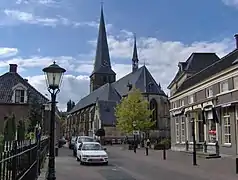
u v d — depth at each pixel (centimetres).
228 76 2927
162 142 5250
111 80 10919
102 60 11006
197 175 1844
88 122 9412
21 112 4331
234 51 3366
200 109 3481
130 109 6062
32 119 3553
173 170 2103
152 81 8269
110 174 1891
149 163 2619
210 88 3309
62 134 12344
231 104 2812
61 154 3803
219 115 3102
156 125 7875
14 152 752
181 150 4112
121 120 6128
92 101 9694
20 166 878
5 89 4512
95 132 8300
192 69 4831
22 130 1925
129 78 9175
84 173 1936
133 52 11762
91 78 11256
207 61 4950
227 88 2970
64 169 2161
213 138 3231
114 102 8488
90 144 2700
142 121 6078
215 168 2170
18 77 4769
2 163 616
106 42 11100
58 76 1211
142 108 6091
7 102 4334
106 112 8119
